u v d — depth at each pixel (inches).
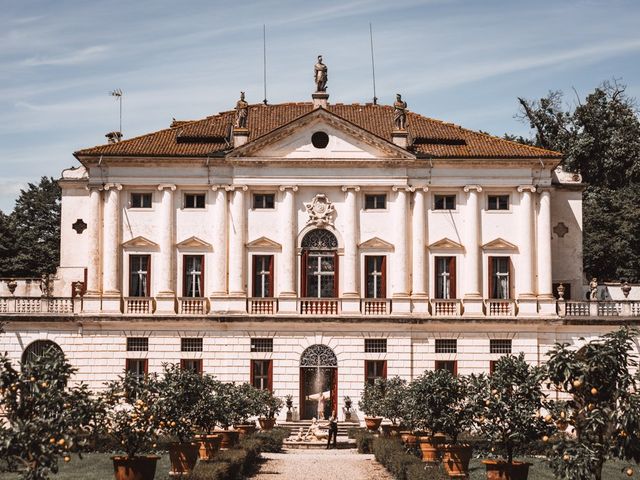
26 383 1294.3
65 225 2984.7
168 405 1681.8
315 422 2608.3
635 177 3956.7
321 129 2888.8
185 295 2876.5
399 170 2891.2
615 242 3644.2
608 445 1218.0
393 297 2859.3
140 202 2898.6
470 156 2886.3
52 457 1199.6
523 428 1508.4
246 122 2942.9
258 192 2901.1
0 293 2967.5
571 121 4101.9
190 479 1542.8
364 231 2893.7
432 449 1911.9
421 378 1948.8
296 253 2881.4
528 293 2871.6
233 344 2832.2
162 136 2997.0
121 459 1551.4
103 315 2817.4
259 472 1910.7
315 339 2834.6
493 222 2908.5
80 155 2861.7
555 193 3034.0
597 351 1267.2
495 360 2844.5
